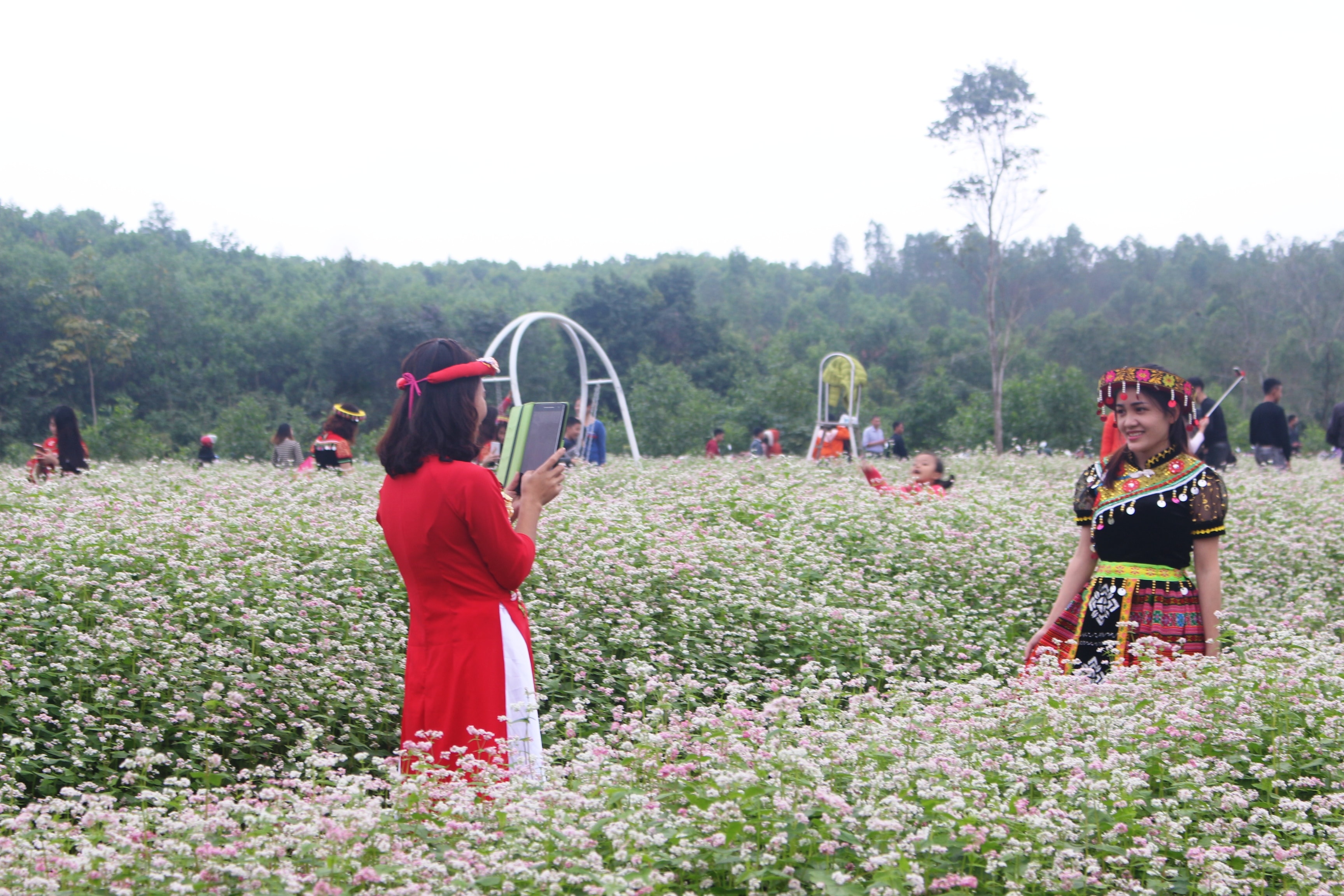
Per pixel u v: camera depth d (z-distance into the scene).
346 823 2.58
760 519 8.06
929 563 7.16
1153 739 3.54
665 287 78.62
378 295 83.19
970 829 2.63
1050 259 135.62
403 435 3.60
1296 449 25.53
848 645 5.58
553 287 129.50
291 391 70.56
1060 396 41.62
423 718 3.61
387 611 5.42
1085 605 4.77
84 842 2.59
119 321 63.34
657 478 11.77
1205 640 4.57
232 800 2.91
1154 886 2.72
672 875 2.51
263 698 4.45
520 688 3.62
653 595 5.88
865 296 141.00
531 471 3.98
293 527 6.57
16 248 64.62
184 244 121.56
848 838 2.64
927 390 52.94
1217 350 78.75
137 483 9.93
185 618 4.86
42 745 4.02
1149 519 4.59
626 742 3.35
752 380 55.62
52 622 4.66
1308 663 4.32
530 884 2.45
